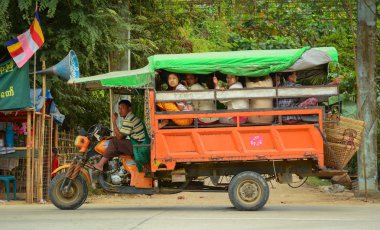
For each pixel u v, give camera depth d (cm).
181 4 4175
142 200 3262
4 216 2270
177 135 2400
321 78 2645
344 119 2462
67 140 3744
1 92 2983
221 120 2422
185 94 2400
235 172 2483
